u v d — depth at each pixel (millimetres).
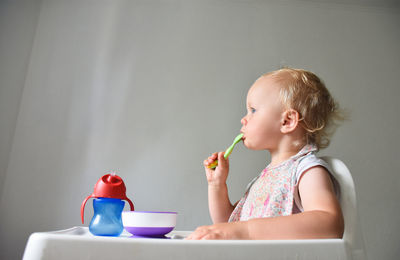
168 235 637
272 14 1947
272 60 1852
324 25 1949
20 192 1542
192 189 1602
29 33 1754
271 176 675
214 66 1825
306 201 530
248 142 744
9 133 1596
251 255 295
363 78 1858
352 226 513
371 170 1687
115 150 1648
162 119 1715
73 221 1526
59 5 1857
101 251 280
